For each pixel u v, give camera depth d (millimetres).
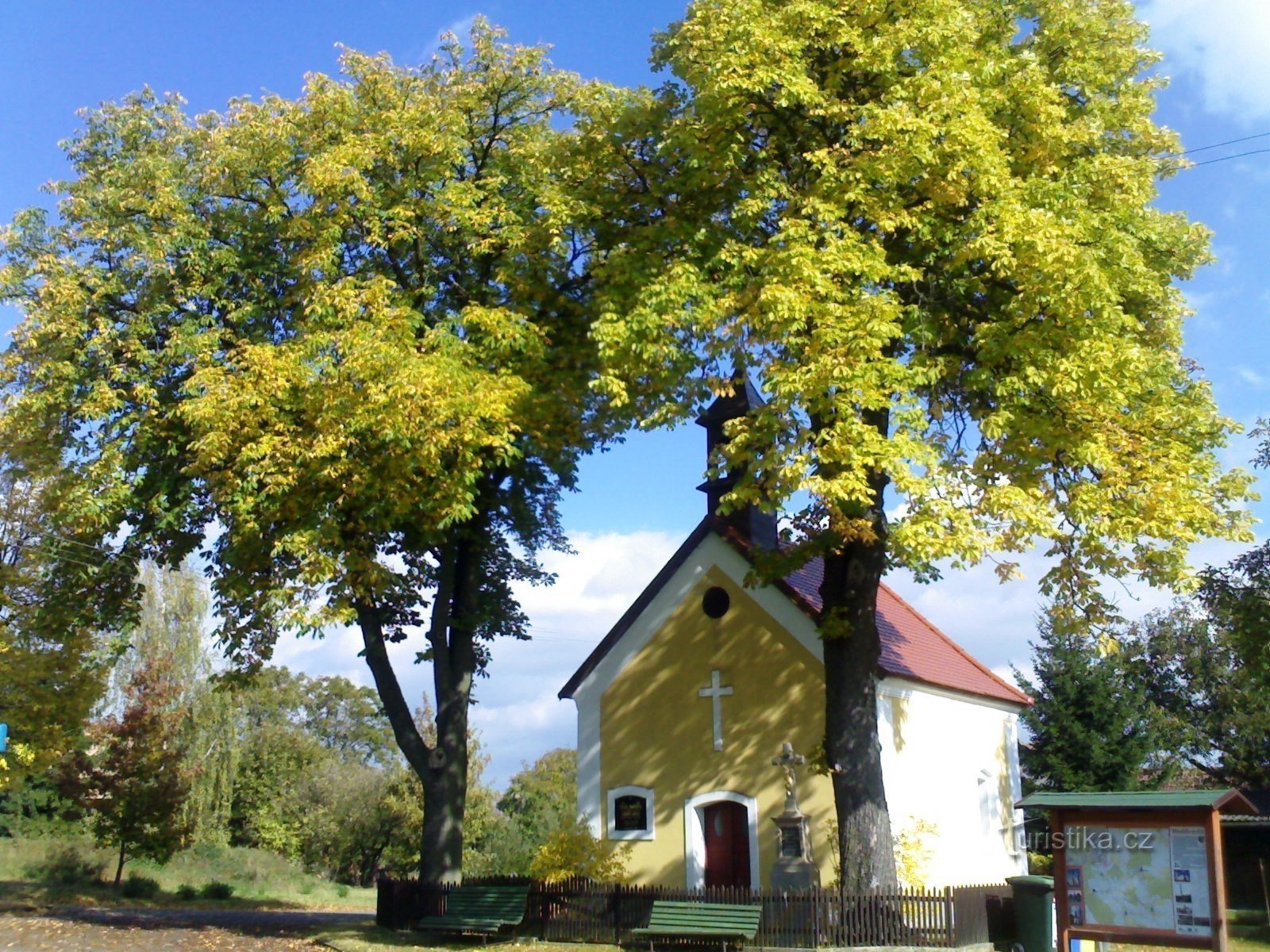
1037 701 33938
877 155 16078
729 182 18141
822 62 17688
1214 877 13141
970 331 17438
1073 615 17000
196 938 20469
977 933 16578
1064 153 17391
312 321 19547
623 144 19328
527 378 20297
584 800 23797
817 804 20672
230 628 22109
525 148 21328
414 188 21109
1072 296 15219
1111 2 18641
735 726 22219
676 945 17734
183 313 21391
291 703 74312
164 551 22984
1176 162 18609
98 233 20828
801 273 15352
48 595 23391
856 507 16516
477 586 24172
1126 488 15438
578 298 21703
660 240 18000
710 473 16016
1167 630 39719
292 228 20688
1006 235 15297
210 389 18719
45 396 20234
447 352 18906
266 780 56219
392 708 23141
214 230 21938
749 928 16578
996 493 14984
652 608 24125
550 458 23016
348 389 18109
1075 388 15102
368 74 21516
